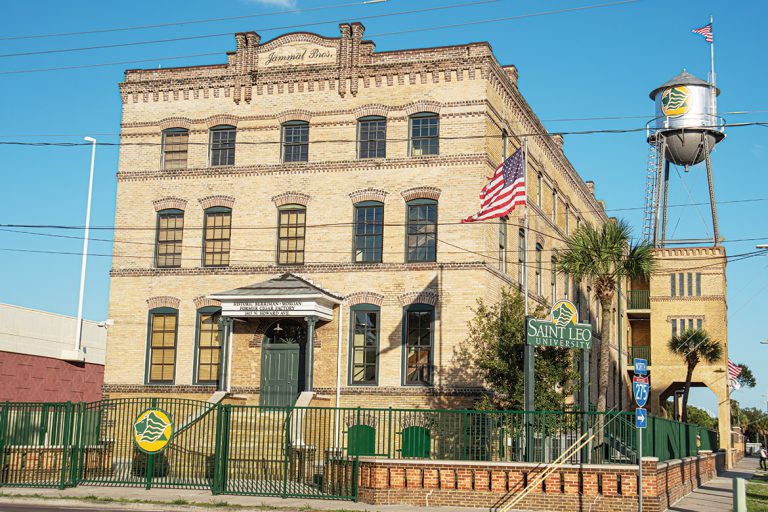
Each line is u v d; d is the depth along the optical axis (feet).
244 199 118.21
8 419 85.76
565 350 98.27
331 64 117.08
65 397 149.48
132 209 122.31
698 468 115.96
